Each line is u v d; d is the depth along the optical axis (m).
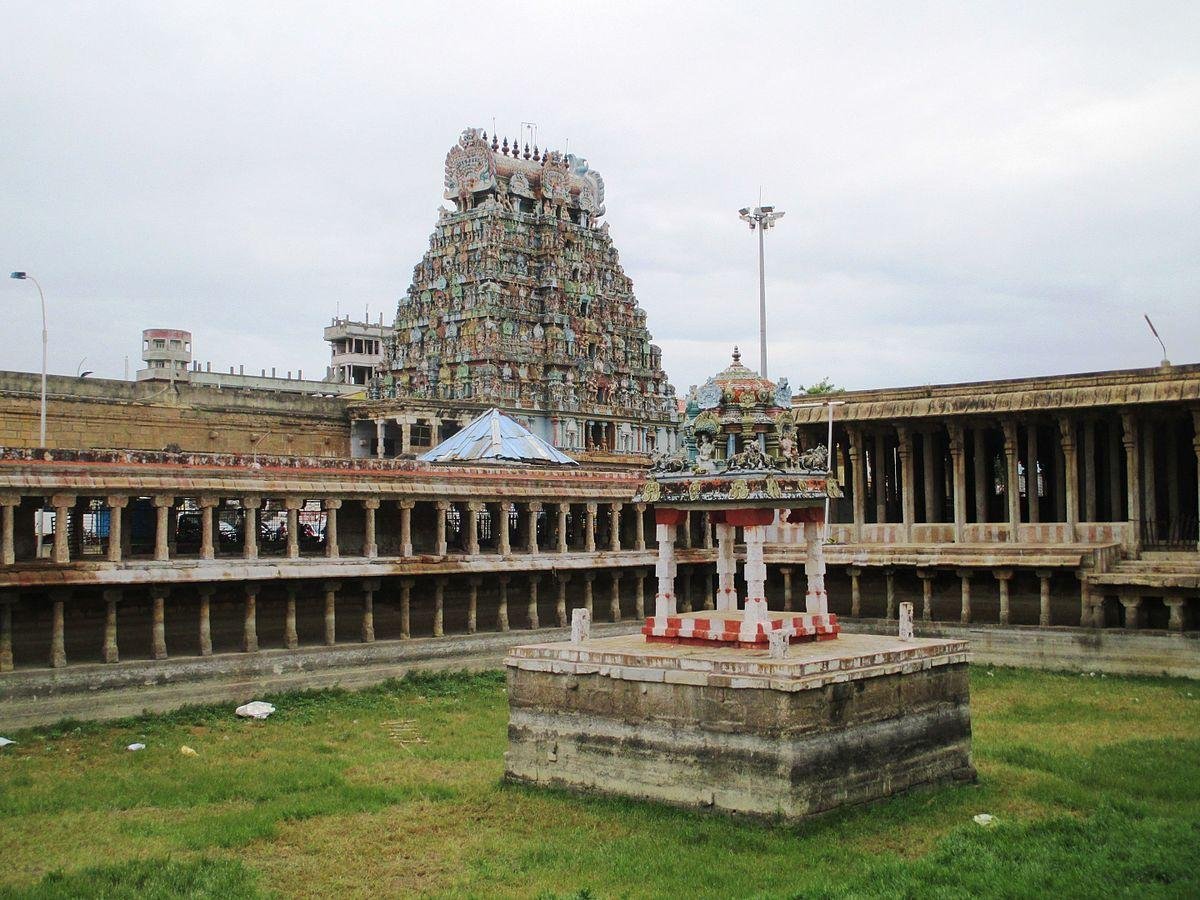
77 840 30.94
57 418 75.19
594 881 27.09
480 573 61.16
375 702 51.19
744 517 35.19
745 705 30.77
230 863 28.61
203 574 49.88
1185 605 57.38
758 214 71.00
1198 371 60.38
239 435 86.81
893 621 67.00
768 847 28.77
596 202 113.88
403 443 91.75
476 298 101.50
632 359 113.12
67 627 49.62
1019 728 43.62
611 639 37.62
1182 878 25.94
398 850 29.89
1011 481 66.19
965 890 25.42
